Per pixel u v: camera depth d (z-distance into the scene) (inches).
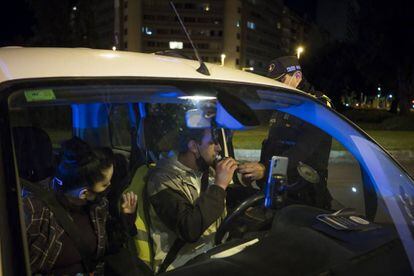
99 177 72.0
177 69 74.7
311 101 86.7
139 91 66.7
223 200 82.0
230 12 4397.1
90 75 63.6
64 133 84.0
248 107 79.8
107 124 98.3
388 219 75.6
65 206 72.5
